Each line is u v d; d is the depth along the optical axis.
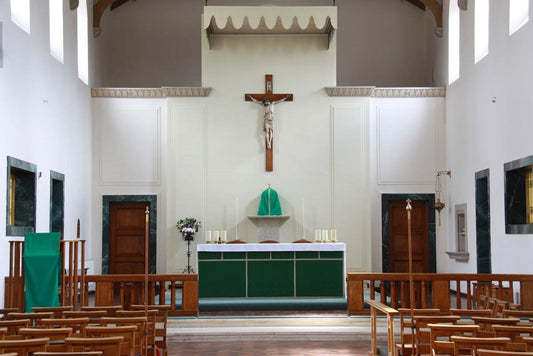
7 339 6.37
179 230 17.00
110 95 18.03
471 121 15.77
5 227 11.82
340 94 17.50
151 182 18.03
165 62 19.62
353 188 17.33
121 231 18.23
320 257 13.30
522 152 12.63
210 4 19.77
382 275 11.79
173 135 17.41
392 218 18.31
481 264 15.18
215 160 17.38
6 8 11.98
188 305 11.96
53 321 7.20
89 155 17.80
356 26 19.84
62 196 15.36
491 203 14.38
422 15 19.81
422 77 19.80
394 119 18.06
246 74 17.50
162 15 19.72
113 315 8.81
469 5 15.93
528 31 12.33
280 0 19.81
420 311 8.06
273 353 10.06
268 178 17.34
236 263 13.26
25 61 12.95
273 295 13.22
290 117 17.47
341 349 10.34
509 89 13.31
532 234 12.15
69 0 16.05
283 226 17.25
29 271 9.95
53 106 14.72
